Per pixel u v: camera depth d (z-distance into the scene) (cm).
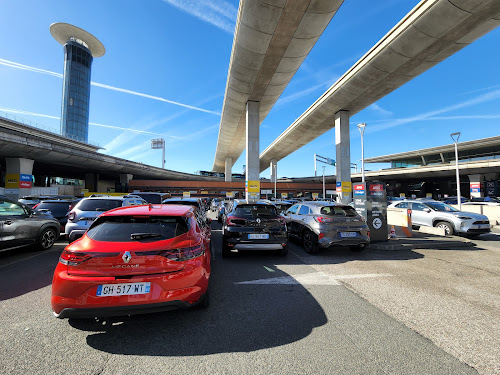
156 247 262
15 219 571
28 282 419
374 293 376
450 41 1446
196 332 263
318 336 256
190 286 265
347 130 2386
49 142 2858
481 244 792
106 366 209
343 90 2056
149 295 247
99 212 650
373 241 743
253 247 552
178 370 204
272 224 571
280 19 1424
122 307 239
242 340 248
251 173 2288
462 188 4872
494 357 222
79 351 229
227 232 566
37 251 645
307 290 388
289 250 685
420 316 302
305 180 6475
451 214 902
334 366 208
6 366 207
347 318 296
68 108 8550
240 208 602
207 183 5344
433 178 5019
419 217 1008
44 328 270
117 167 4228
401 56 1586
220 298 355
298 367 207
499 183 3919
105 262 249
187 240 284
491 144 3881
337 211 645
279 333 262
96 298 239
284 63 1812
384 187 757
